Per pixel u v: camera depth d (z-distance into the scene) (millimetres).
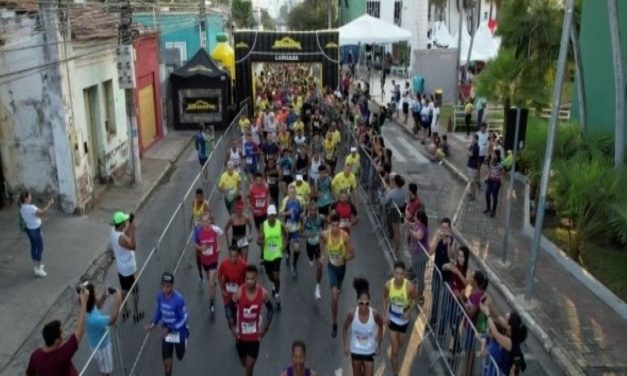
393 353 8602
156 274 10906
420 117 27484
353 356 7805
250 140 17938
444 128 29312
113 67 18938
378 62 57531
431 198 18109
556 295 11570
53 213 15508
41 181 15453
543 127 16750
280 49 31484
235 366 9008
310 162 17250
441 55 36344
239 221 11305
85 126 16344
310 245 11008
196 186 15750
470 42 35469
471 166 18000
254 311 7906
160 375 8766
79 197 15570
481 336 7711
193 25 32500
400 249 12906
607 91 18125
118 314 8133
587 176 12945
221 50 32812
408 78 49594
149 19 26641
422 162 22938
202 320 10391
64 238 14047
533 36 20781
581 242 13141
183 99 28641
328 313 10680
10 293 11227
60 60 14672
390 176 14523
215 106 28812
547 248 13852
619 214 11891
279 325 10203
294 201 11938
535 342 10039
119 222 10086
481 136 19875
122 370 8375
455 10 60000
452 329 8750
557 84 10664
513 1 21188
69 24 15250
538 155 15789
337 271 9883
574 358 9375
